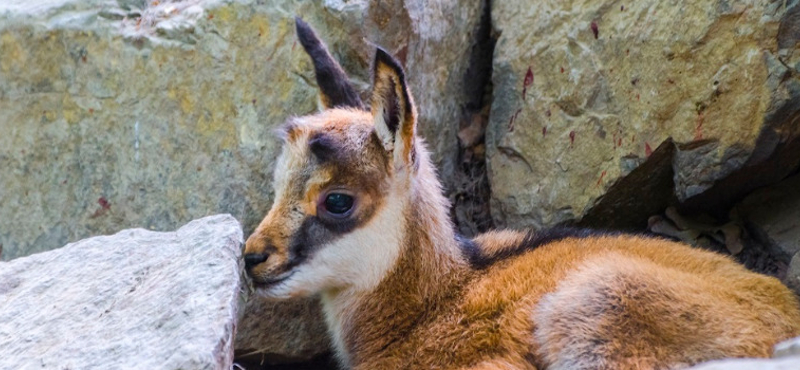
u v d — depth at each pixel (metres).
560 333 9.12
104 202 11.87
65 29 11.62
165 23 11.66
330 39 11.88
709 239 12.20
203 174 11.82
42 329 8.61
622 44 11.77
